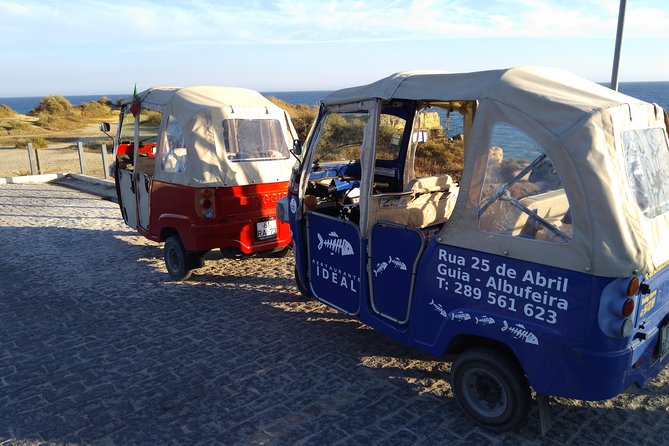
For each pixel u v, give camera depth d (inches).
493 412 136.6
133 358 186.2
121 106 318.3
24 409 154.1
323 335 202.2
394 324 160.4
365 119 165.5
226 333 206.1
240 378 170.1
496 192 126.4
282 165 270.4
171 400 157.6
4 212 462.6
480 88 131.5
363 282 169.0
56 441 138.3
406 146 209.5
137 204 299.3
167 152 260.7
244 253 262.1
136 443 136.9
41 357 188.2
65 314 229.3
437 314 142.9
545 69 140.3
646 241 112.0
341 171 222.5
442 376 169.3
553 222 116.2
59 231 388.2
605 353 111.4
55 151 1045.8
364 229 163.8
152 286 265.1
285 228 274.8
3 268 298.8
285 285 263.0
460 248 133.6
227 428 142.6
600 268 108.3
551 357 118.0
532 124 119.4
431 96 142.2
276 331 206.8
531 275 119.7
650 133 131.0
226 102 256.7
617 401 152.6
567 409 148.6
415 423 143.1
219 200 246.2
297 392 160.6
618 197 109.8
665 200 132.1
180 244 263.0
